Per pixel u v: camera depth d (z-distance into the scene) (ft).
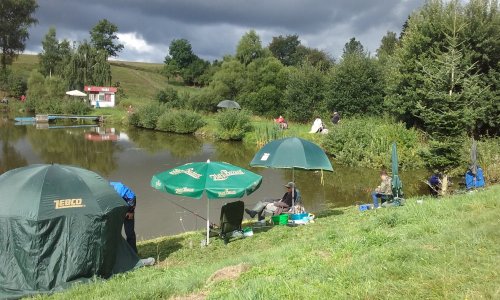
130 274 30.17
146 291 22.65
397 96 94.73
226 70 190.70
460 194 45.32
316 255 24.54
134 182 69.82
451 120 62.18
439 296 15.25
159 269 30.86
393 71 96.48
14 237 27.96
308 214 42.42
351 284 17.72
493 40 84.58
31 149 104.42
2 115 204.64
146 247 38.34
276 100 167.43
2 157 92.48
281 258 25.62
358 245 24.59
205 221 49.90
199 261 33.22
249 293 17.58
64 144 114.93
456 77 66.64
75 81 242.17
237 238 38.52
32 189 28.81
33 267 27.84
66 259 28.53
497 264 17.65
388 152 83.51
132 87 324.60
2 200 28.55
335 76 123.44
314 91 140.05
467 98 65.10
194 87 362.74
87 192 29.76
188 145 119.14
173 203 57.31
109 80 249.75
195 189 36.04
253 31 202.59
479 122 86.53
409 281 17.02
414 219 30.94
